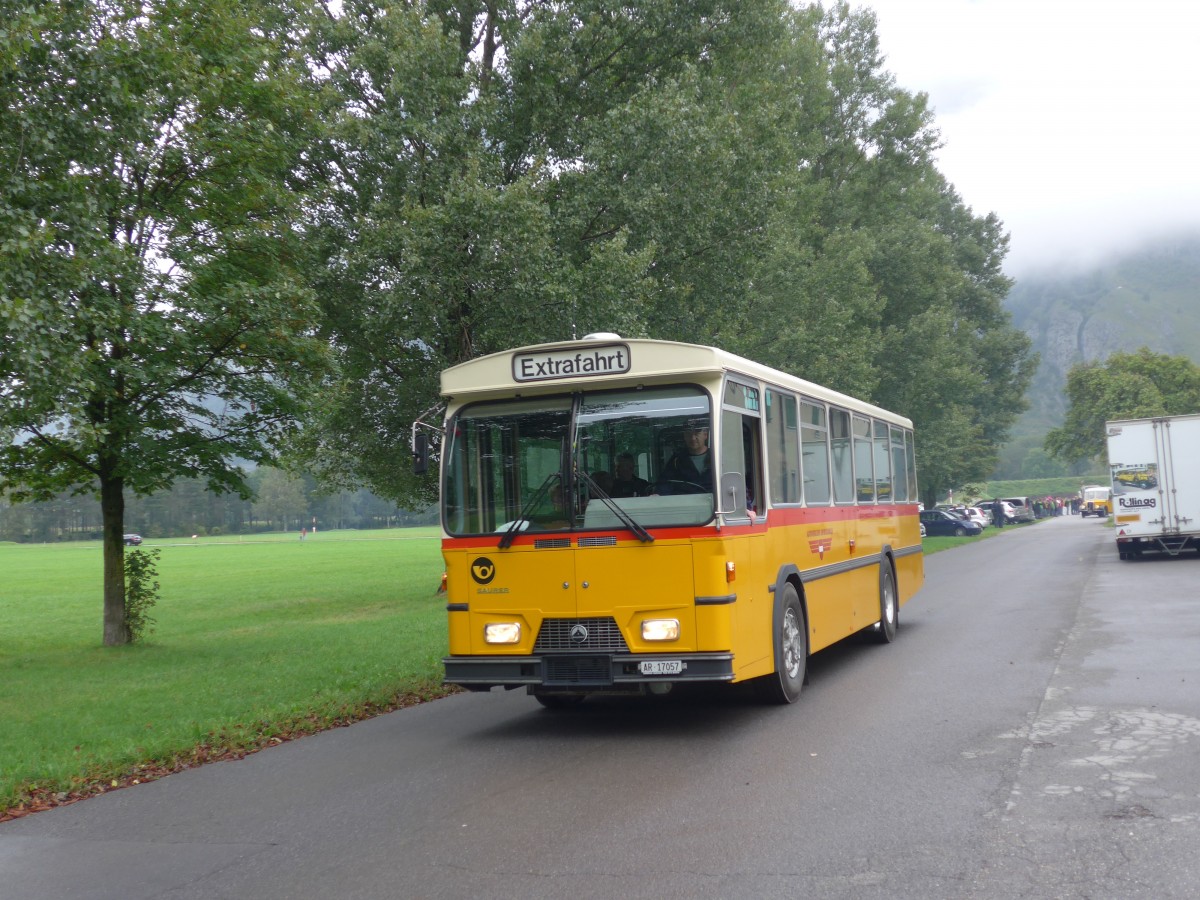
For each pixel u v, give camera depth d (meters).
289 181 23.64
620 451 9.66
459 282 22.09
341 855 6.26
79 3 14.56
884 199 50.84
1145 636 14.87
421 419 10.22
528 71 25.25
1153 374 80.19
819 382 36.31
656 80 26.12
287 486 189.12
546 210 22.02
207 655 17.06
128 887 5.84
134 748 9.57
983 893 5.15
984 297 71.50
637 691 9.62
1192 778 7.19
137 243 16.94
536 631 9.66
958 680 11.88
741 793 7.31
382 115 23.22
